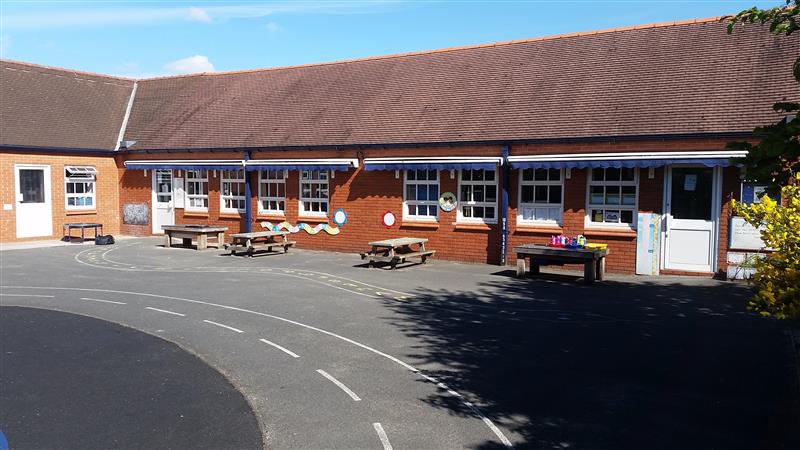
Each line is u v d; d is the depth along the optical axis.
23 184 20.81
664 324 9.30
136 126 24.05
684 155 13.15
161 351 8.00
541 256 13.54
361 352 7.92
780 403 6.02
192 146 21.27
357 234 18.31
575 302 11.02
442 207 16.89
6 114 21.16
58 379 6.89
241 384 6.73
